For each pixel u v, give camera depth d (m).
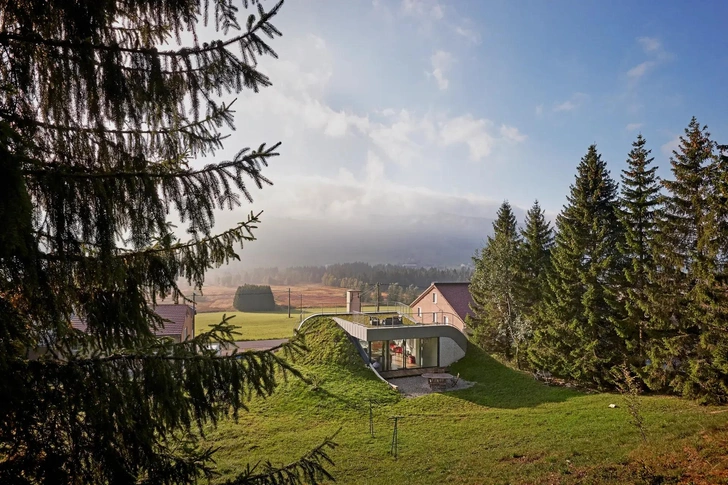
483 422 15.80
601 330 20.97
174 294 3.73
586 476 9.25
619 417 15.00
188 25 3.62
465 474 10.56
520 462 11.09
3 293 2.83
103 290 3.36
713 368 15.96
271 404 17.23
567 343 21.61
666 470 8.94
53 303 2.91
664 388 19.17
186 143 3.97
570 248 22.36
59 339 3.28
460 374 23.23
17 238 2.22
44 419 2.73
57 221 2.76
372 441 13.95
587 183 24.50
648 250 18.89
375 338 23.00
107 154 3.53
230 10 3.67
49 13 2.85
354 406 17.59
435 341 24.59
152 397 3.09
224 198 3.65
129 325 3.42
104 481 2.95
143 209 3.21
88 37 2.99
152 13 3.50
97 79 3.12
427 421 16.19
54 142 3.29
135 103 3.34
